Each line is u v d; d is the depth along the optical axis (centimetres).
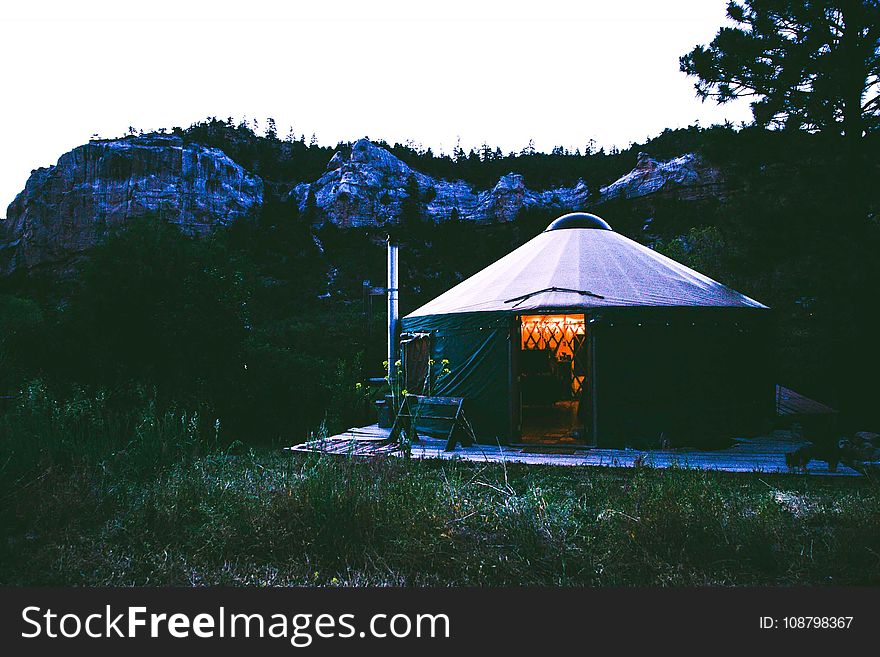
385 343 1734
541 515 412
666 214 6544
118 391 903
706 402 790
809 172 1054
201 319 998
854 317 990
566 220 1066
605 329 784
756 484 586
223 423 1004
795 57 1073
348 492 432
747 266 1112
